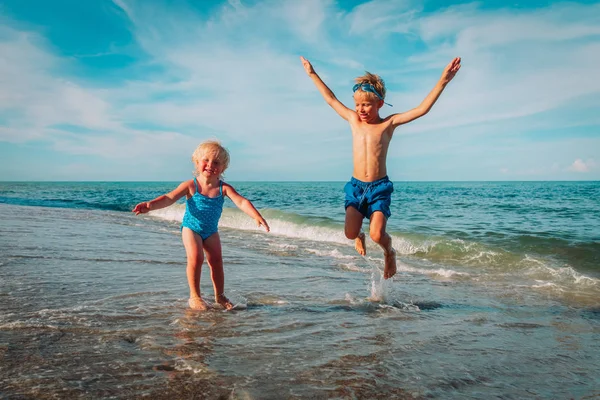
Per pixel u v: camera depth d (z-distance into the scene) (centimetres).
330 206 2150
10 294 401
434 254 829
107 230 972
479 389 247
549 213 1602
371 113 452
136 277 495
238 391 229
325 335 330
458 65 409
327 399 226
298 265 647
